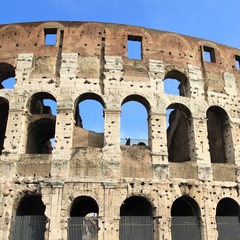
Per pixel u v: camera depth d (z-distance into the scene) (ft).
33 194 106.01
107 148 111.55
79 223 102.68
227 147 128.26
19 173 107.55
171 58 131.95
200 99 128.06
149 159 112.78
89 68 124.06
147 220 106.11
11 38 130.31
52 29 132.16
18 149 110.63
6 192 105.19
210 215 110.73
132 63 127.13
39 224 103.19
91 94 120.88
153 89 123.75
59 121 114.32
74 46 127.44
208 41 142.61
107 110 116.88
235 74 140.87
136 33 133.28
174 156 153.17
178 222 108.88
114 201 104.73
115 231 101.35
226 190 116.26
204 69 134.92
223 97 132.57
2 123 139.33
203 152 119.14
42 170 107.55
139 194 107.45
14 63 125.18
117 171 108.68
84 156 109.70
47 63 124.77
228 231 112.27
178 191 110.73
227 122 130.11
